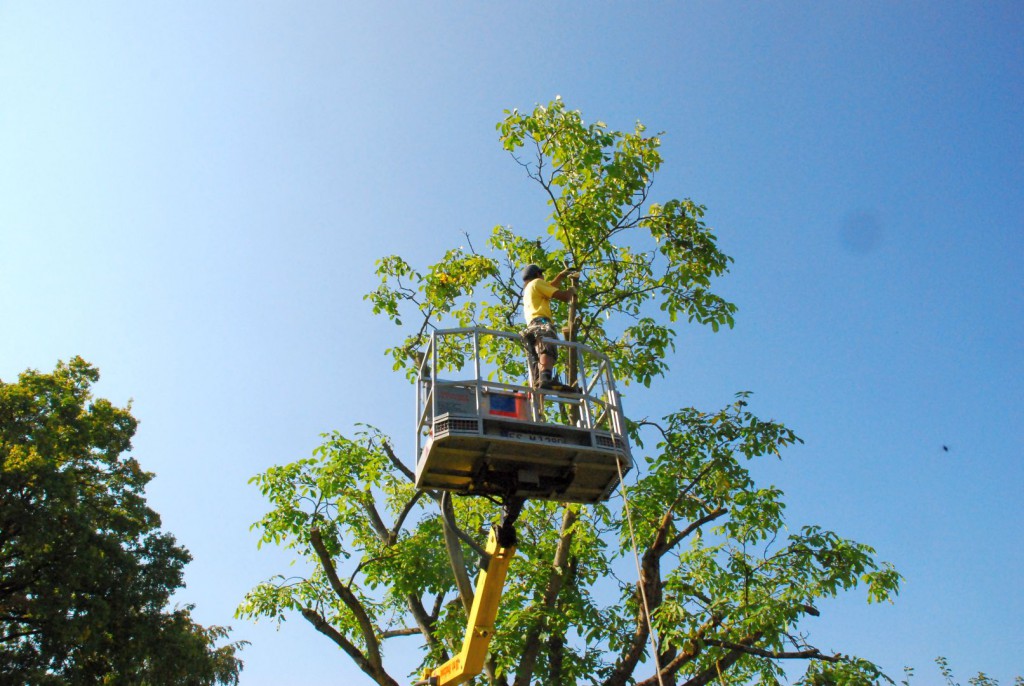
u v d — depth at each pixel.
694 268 14.97
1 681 22.70
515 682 13.03
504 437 9.12
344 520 14.55
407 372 16.22
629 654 12.97
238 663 35.50
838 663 11.87
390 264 16.48
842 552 12.83
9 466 24.61
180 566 28.36
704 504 13.77
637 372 15.02
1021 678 23.78
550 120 14.43
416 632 15.98
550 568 14.59
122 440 29.52
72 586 24.42
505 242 16.12
